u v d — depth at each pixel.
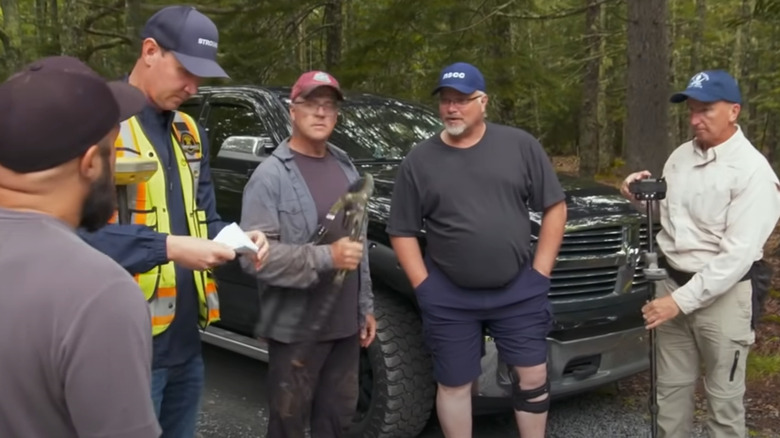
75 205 1.32
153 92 2.41
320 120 2.87
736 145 2.98
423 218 3.27
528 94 9.77
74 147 1.25
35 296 1.18
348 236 2.67
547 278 3.21
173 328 2.45
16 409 1.19
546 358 3.26
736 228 2.91
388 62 8.05
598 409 4.25
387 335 3.57
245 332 4.32
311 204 2.85
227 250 2.19
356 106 4.86
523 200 3.18
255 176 2.86
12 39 9.77
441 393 3.31
